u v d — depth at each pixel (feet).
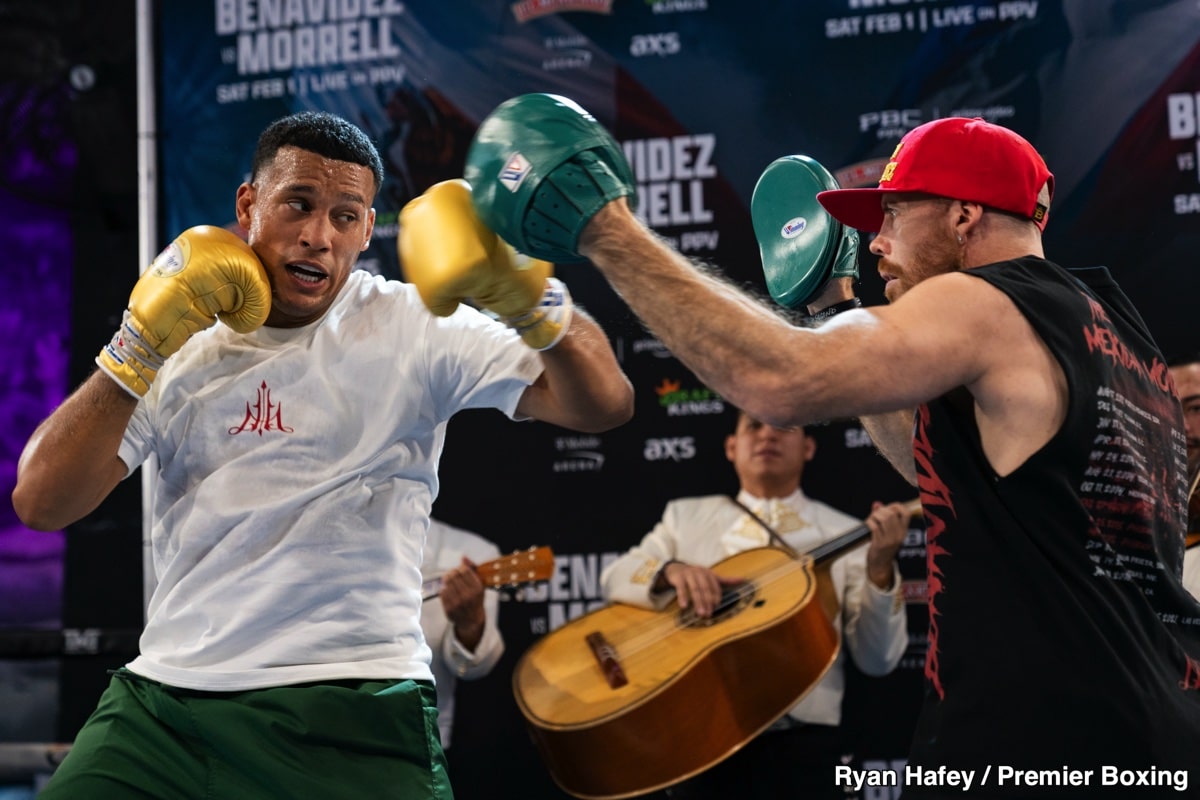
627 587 11.32
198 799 6.42
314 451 6.61
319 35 12.75
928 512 5.27
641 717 9.97
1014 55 11.68
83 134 13.00
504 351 6.63
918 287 5.05
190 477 6.72
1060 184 11.48
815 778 10.93
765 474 11.43
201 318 6.33
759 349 4.76
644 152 12.16
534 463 11.85
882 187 5.68
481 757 11.45
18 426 12.69
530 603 11.62
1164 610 5.22
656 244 4.95
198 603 6.55
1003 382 4.93
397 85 12.61
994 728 4.85
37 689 12.23
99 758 6.52
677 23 12.23
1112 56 11.52
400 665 6.66
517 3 12.50
